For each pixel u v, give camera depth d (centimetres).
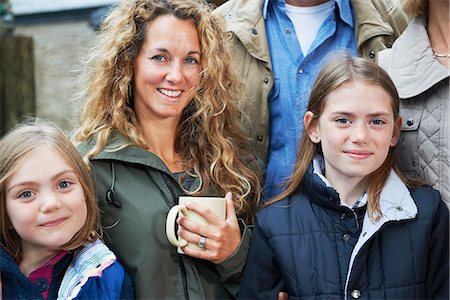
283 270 176
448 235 178
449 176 179
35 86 486
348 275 171
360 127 172
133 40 190
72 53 478
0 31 495
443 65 184
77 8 477
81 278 170
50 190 168
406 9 192
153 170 188
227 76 207
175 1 191
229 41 217
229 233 182
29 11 493
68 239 170
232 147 207
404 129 187
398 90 186
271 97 216
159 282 181
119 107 192
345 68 179
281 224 180
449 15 183
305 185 184
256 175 211
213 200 181
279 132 216
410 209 174
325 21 220
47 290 175
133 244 181
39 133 172
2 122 468
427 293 178
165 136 199
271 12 223
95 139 192
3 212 171
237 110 214
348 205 182
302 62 215
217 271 192
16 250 177
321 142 182
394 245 174
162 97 188
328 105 178
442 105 180
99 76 196
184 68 190
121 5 197
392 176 180
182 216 179
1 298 170
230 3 233
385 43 219
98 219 181
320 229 178
